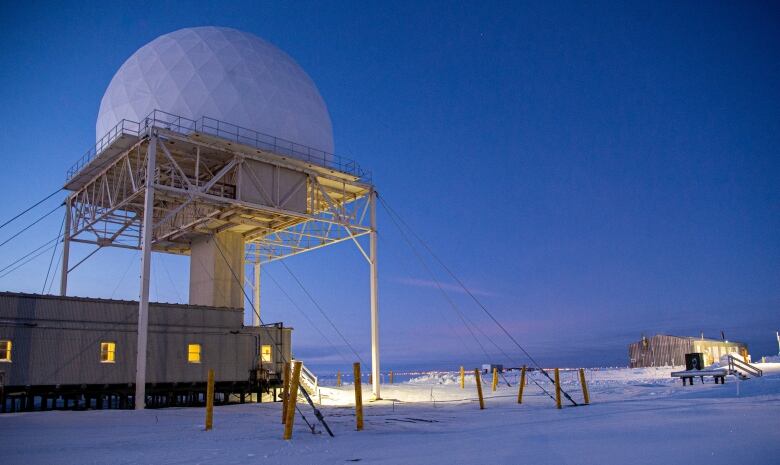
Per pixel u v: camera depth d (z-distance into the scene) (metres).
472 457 11.64
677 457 10.66
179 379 32.88
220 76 38.09
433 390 42.38
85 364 29.92
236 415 24.64
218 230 42.84
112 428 19.48
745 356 57.41
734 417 17.45
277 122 39.47
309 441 15.84
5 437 16.92
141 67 38.66
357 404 18.92
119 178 36.69
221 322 35.34
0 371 27.41
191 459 12.73
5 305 28.17
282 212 38.53
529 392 38.09
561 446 12.67
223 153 37.25
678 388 34.41
